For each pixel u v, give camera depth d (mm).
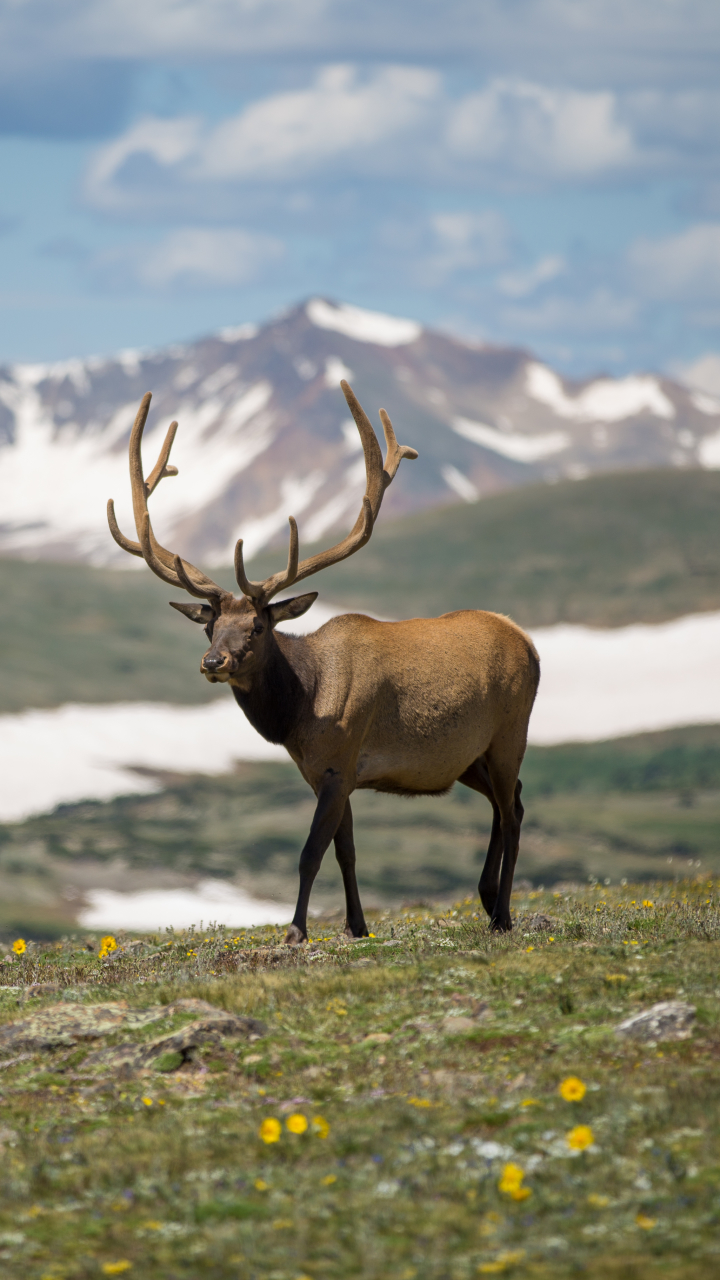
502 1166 25453
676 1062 30219
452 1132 27500
